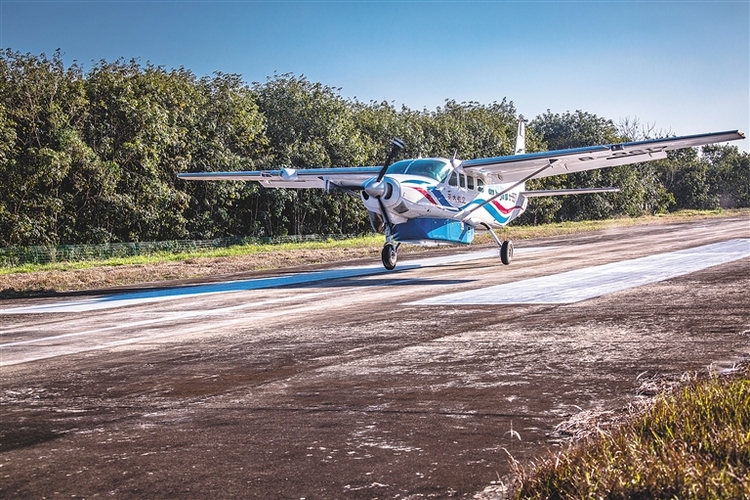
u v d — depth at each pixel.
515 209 21.59
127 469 4.06
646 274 13.71
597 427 3.87
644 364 6.00
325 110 44.00
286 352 7.72
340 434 4.52
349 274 19.14
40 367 7.68
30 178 30.14
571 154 16.73
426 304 11.24
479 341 7.64
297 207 42.47
